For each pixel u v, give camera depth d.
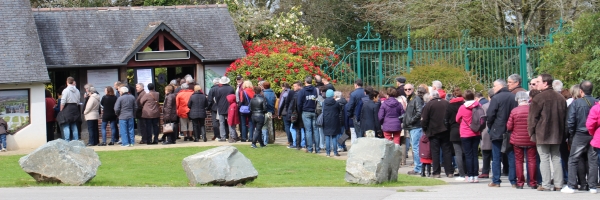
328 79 23.61
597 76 20.00
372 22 40.28
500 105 12.47
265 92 20.02
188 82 21.06
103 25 25.05
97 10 25.44
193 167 12.50
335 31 40.94
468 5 31.27
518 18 29.45
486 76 23.97
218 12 26.47
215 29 25.78
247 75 23.14
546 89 11.74
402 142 16.59
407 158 18.22
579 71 21.03
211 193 11.18
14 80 20.66
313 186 12.66
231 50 25.09
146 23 25.55
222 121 20.44
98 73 24.00
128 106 19.89
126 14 25.62
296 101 18.67
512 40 24.33
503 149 12.51
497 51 23.84
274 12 41.12
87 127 22.47
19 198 10.28
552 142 11.59
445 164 14.21
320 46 29.17
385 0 35.22
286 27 29.84
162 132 22.22
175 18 25.88
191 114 20.28
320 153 18.44
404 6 32.59
